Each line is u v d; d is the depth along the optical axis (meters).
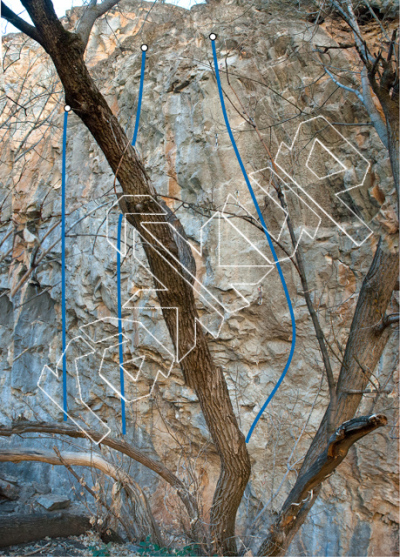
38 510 5.62
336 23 5.61
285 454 5.11
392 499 4.63
